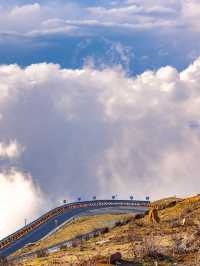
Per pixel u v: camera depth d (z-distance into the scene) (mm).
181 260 40062
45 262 46656
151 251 41719
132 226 59406
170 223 55656
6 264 52531
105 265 39156
